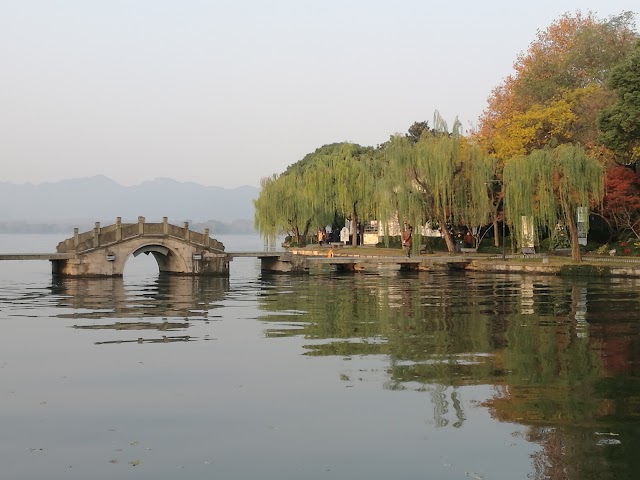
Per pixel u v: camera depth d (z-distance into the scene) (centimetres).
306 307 2861
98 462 996
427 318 2444
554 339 1953
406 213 5662
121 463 992
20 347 1872
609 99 5547
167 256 5262
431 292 3544
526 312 2589
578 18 6925
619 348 1806
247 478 938
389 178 5762
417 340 1958
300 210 7769
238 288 3938
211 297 3359
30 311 2747
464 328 2186
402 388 1391
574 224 5047
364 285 4116
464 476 941
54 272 5050
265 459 1006
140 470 966
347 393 1353
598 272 4478
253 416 1208
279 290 3781
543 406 1257
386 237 5922
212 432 1125
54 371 1565
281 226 8025
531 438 1085
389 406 1262
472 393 1348
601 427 1135
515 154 5938
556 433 1107
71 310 2780
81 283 4347
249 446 1060
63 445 1066
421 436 1098
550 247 5988
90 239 4744
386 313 2612
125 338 2020
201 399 1317
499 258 5575
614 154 5219
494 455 1016
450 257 5503
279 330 2177
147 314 2633
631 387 1387
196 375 1516
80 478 939
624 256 5475
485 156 5866
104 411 1243
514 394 1338
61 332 2148
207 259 5056
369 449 1044
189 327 2258
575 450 1032
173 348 1847
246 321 2408
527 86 6631
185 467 977
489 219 6494
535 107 6084
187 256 5034
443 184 5600
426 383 1431
